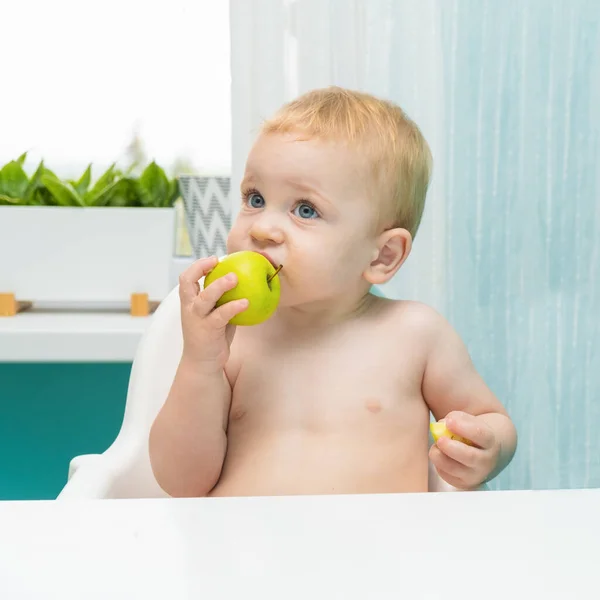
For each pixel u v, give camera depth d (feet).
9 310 5.21
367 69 4.93
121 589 1.05
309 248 2.89
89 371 6.27
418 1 4.91
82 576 1.08
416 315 3.24
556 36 5.03
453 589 1.05
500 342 5.13
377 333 3.18
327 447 3.01
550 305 5.13
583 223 5.10
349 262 3.02
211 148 6.38
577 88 5.05
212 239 5.68
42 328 4.67
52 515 1.28
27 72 6.22
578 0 5.01
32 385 6.23
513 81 5.05
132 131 6.33
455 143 5.05
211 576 1.08
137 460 3.25
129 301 5.35
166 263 5.32
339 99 3.19
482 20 5.01
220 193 5.62
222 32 6.26
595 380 5.14
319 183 2.91
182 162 6.38
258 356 3.19
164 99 6.32
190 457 2.90
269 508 1.32
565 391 5.14
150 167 5.58
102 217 5.26
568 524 1.26
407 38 4.93
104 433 6.30
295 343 3.18
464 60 5.02
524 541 1.20
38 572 1.09
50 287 5.27
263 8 4.90
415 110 4.95
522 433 5.15
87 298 5.30
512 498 1.38
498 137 5.06
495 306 5.11
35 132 6.28
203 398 2.82
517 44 5.03
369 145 3.04
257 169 2.97
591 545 1.18
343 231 2.97
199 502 1.34
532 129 5.06
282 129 2.99
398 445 3.07
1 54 6.17
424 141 3.35
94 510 1.30
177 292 3.73
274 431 3.06
